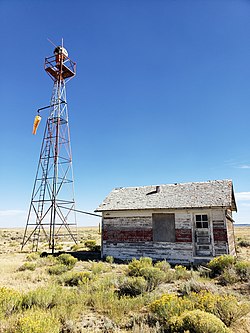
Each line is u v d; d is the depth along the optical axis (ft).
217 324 17.67
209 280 36.70
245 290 31.04
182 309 21.54
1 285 35.29
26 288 33.45
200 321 17.90
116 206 63.77
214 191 58.49
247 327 20.52
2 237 178.60
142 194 67.67
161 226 57.62
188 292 28.14
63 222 81.20
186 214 55.57
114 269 48.24
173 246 55.52
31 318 18.38
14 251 86.12
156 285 33.71
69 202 84.58
